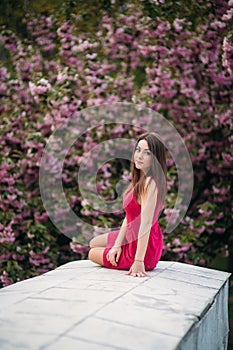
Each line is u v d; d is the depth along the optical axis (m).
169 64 4.77
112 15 4.85
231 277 4.91
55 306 2.29
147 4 4.73
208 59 4.79
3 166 4.85
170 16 4.73
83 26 4.89
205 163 5.10
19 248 4.88
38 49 5.17
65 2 4.93
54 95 4.79
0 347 1.74
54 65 5.14
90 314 2.15
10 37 5.21
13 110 5.13
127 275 3.13
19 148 5.08
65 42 4.87
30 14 5.22
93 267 3.49
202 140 5.01
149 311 2.24
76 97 4.81
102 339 1.84
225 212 4.96
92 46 4.77
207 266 4.93
